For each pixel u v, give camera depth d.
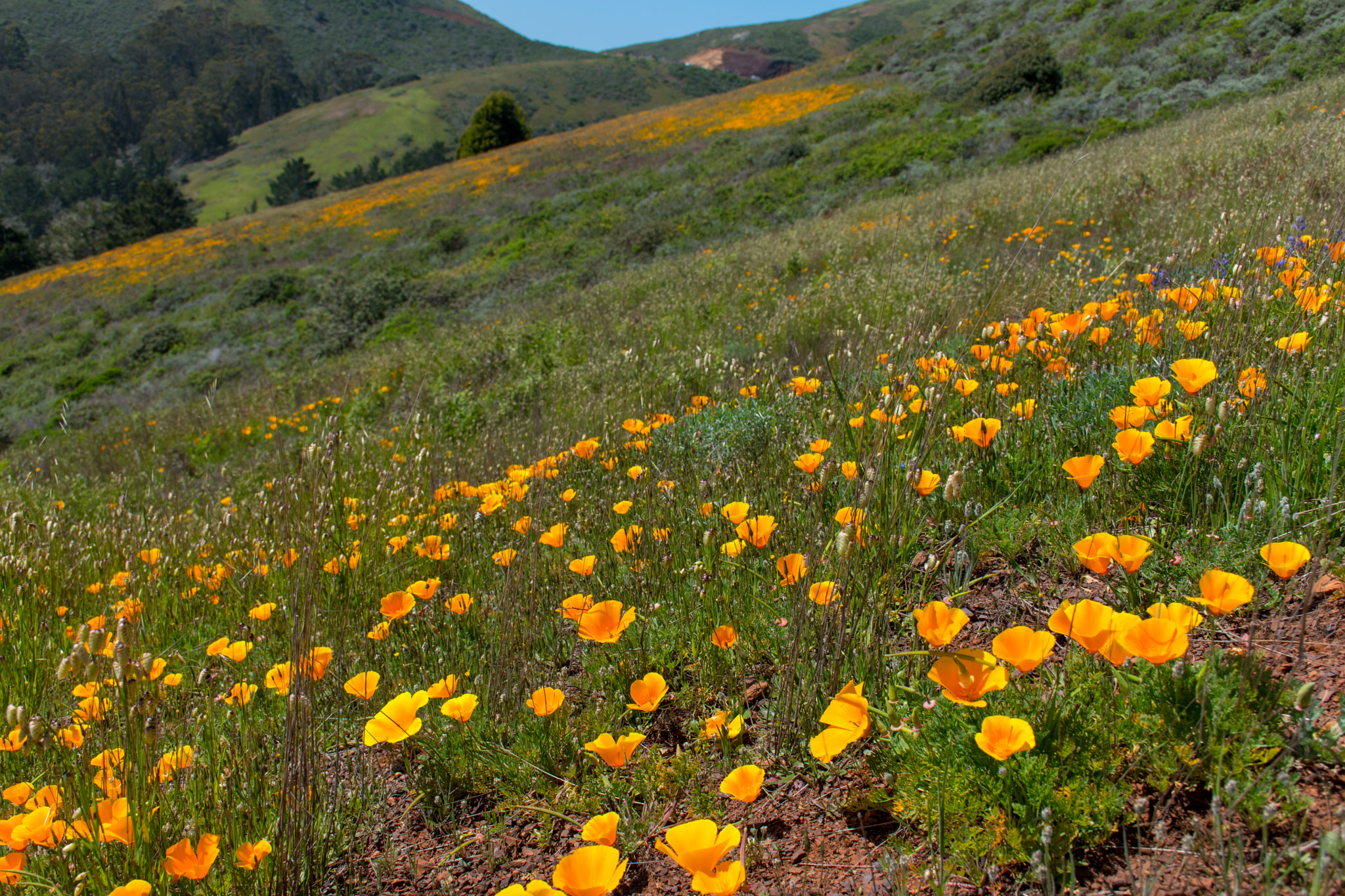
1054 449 2.27
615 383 5.52
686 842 1.00
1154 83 17.64
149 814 1.45
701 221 18.89
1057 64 20.64
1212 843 1.14
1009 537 2.05
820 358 4.71
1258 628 1.54
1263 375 2.01
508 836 1.62
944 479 2.28
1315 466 1.74
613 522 2.82
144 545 3.64
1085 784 1.20
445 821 1.71
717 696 1.88
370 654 2.29
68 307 28.00
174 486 6.45
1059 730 1.28
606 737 1.38
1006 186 10.81
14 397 19.44
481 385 8.64
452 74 137.25
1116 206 7.57
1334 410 1.85
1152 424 2.13
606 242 19.44
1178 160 8.36
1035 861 1.09
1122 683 1.30
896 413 1.98
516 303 16.09
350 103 115.88
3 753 1.89
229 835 1.51
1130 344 2.80
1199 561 1.67
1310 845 1.02
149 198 56.50
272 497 3.28
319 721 1.97
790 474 2.66
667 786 1.59
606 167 30.23
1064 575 1.94
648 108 131.75
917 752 1.35
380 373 10.56
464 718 1.51
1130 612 1.40
